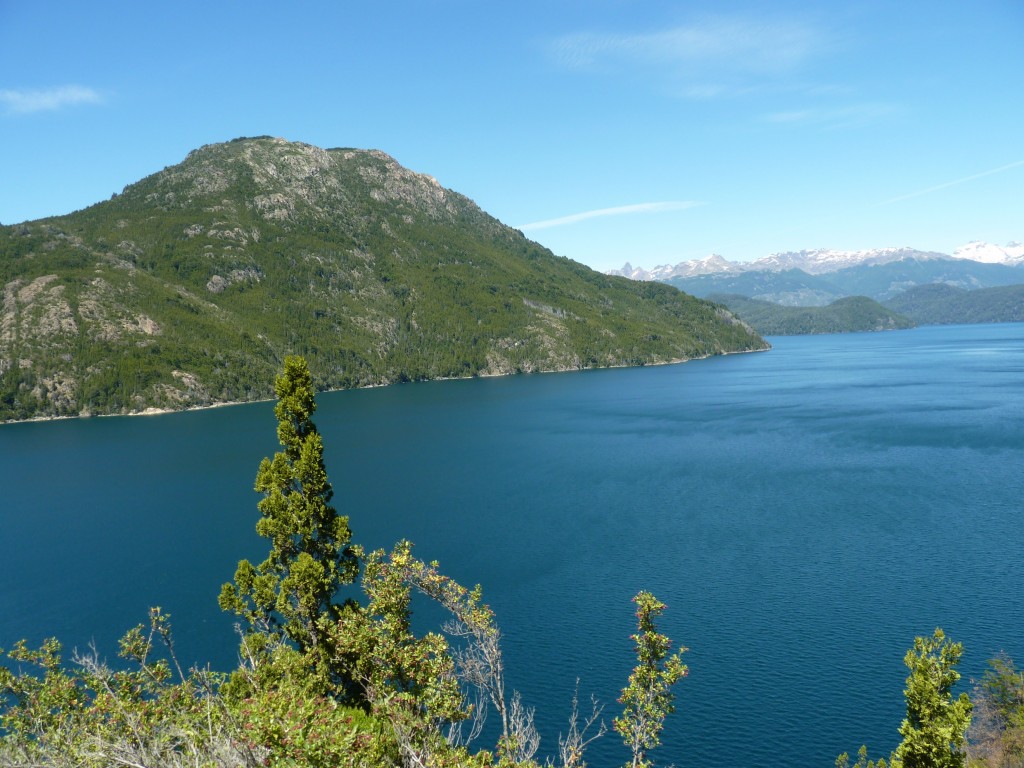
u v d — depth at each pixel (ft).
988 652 152.97
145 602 203.51
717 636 166.09
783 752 126.41
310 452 111.86
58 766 63.16
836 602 180.86
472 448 449.89
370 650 82.94
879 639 161.17
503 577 209.97
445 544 244.42
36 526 291.79
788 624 170.30
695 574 204.74
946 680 84.99
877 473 323.57
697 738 130.72
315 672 96.99
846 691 142.51
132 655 88.63
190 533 271.49
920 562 205.26
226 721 61.52
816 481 314.35
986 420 456.45
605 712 139.85
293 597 115.24
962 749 97.25
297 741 56.39
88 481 384.06
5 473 424.05
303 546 111.96
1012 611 171.32
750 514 265.34
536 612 184.03
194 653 168.45
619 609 183.83
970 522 240.32
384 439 501.97
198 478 377.91
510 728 94.27
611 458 396.57
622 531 250.78
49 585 221.05
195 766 57.93
